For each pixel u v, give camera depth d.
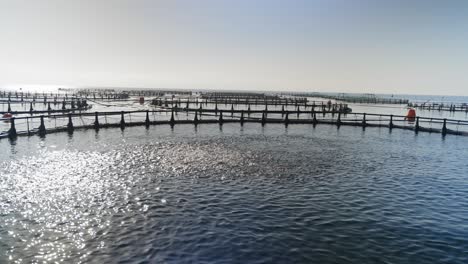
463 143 26.22
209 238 8.42
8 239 8.18
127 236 8.46
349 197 12.05
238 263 7.27
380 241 8.52
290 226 9.30
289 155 19.94
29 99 62.31
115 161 16.94
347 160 18.89
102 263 7.16
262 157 19.09
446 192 12.94
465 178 15.14
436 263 7.48
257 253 7.72
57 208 10.25
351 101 96.69
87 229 8.83
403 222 9.81
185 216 9.84
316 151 21.58
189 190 12.39
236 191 12.41
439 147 24.14
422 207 11.17
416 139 28.23
